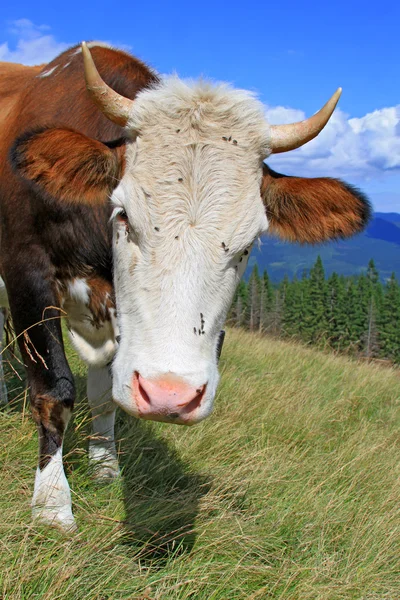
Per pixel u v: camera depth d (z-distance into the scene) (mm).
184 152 2646
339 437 5523
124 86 3584
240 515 3551
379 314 34938
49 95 3713
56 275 3412
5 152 3764
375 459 4867
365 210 3062
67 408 3281
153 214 2557
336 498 3945
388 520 3738
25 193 3354
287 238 3240
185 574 2820
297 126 2859
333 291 36156
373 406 7316
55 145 2748
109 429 4027
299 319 35500
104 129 3443
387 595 3141
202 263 2506
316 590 2912
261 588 2820
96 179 2918
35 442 3691
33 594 2418
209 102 2744
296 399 6230
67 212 3252
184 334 2406
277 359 8688
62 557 2617
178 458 4172
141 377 2332
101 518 3055
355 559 3338
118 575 2707
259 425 5145
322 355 10320
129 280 2611
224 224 2588
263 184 3014
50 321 3340
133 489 3652
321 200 3053
